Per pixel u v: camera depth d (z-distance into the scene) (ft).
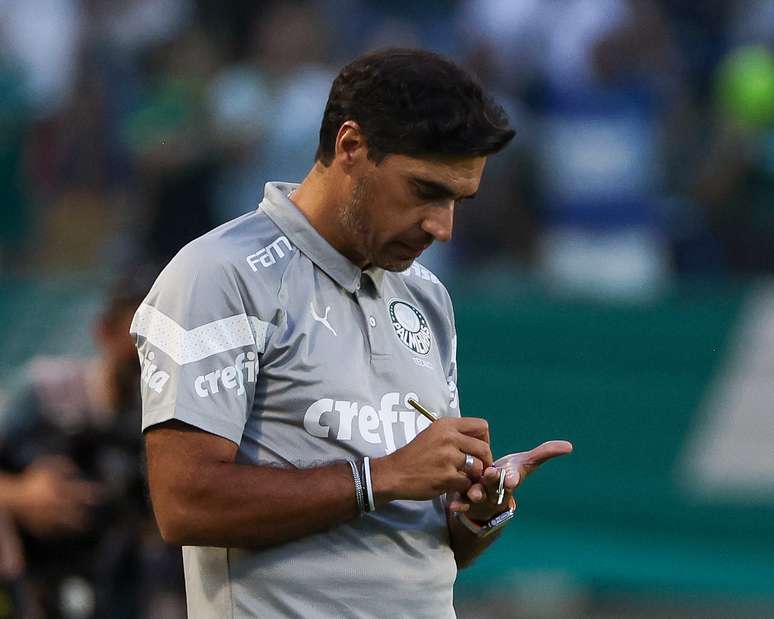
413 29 107.55
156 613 51.78
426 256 93.91
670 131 97.30
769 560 79.46
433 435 32.07
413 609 33.63
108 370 50.96
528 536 83.56
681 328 81.30
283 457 32.58
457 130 31.73
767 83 97.76
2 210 108.99
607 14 96.27
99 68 110.11
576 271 95.04
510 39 97.66
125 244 101.24
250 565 32.89
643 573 81.20
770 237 96.07
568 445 33.81
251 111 96.63
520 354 83.71
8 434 51.67
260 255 32.94
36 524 50.60
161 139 97.50
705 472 80.59
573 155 95.09
